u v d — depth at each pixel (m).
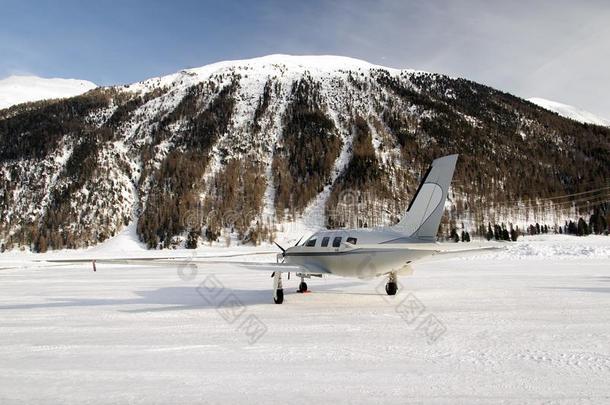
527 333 8.52
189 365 6.77
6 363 7.04
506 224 101.12
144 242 91.12
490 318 10.03
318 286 17.55
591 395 5.28
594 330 8.72
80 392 5.65
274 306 12.60
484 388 5.55
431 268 24.95
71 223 98.00
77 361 7.10
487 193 117.12
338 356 7.11
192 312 11.85
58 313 12.09
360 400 5.20
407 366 6.51
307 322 10.02
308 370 6.40
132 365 6.82
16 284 21.52
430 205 12.91
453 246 12.64
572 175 136.25
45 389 5.79
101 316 11.45
